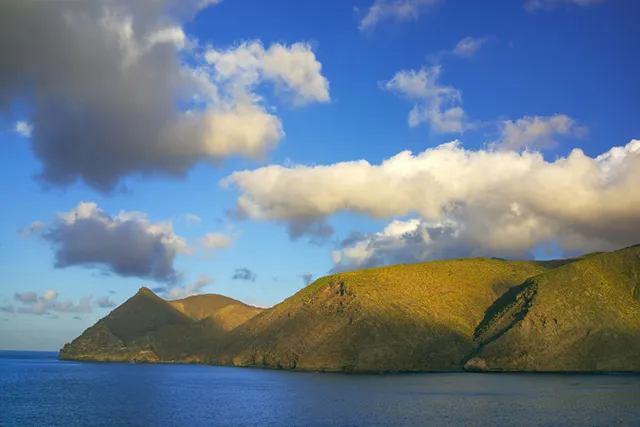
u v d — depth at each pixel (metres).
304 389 129.38
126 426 76.44
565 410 86.44
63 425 77.88
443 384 136.62
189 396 116.75
